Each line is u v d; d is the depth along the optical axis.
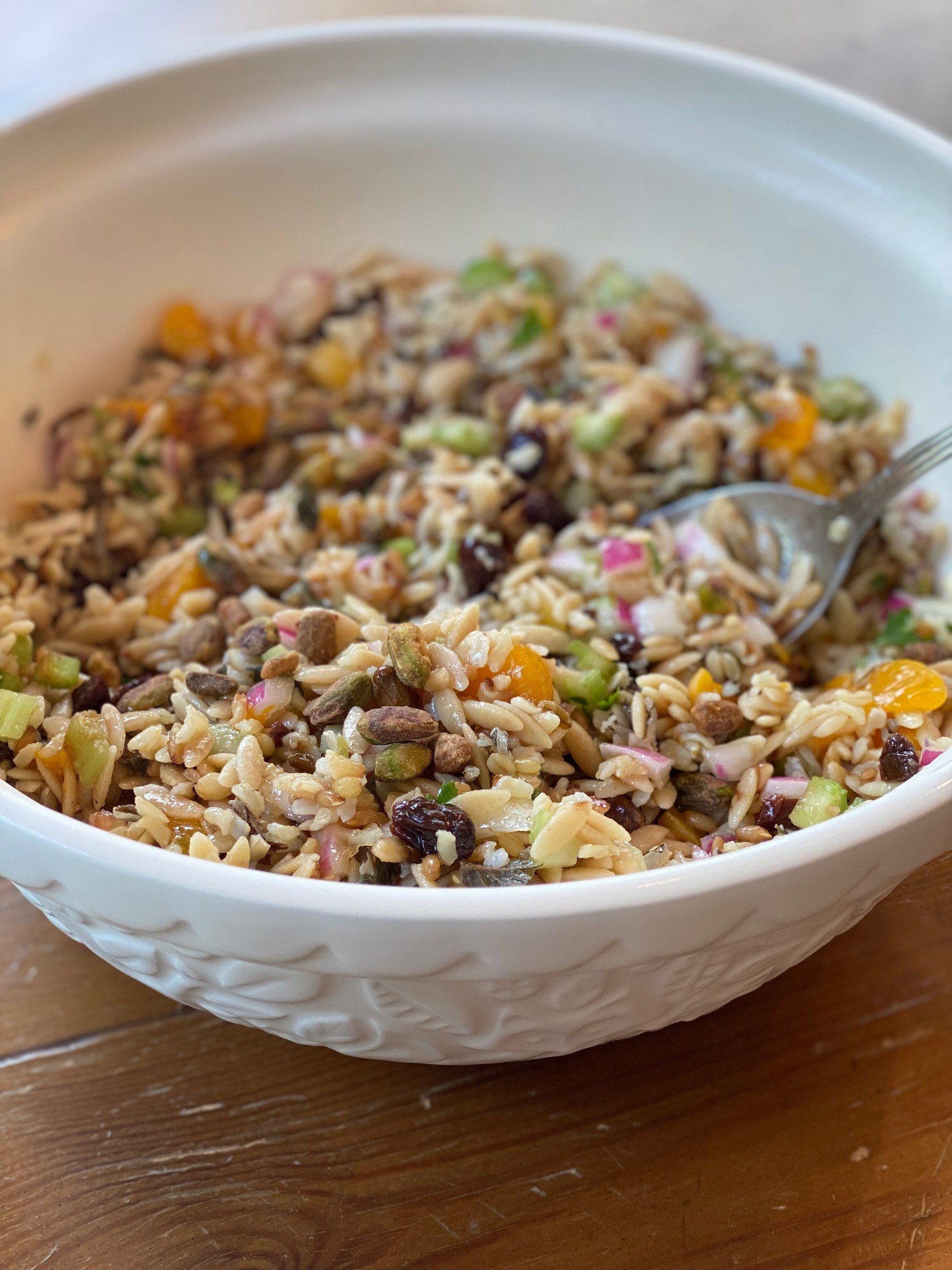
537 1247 0.26
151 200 0.39
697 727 0.30
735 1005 0.30
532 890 0.21
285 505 0.38
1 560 0.34
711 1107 0.28
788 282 0.39
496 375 0.42
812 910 0.22
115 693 0.31
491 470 0.38
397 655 0.28
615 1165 0.27
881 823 0.22
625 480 0.39
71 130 0.37
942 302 0.34
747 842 0.28
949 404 0.35
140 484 0.39
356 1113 0.28
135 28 0.54
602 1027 0.25
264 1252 0.26
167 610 0.35
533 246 0.42
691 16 0.55
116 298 0.39
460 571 0.35
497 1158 0.27
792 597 0.35
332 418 0.42
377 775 0.27
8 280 0.36
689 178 0.39
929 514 0.35
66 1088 0.28
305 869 0.26
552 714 0.29
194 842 0.25
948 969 0.30
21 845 0.23
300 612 0.31
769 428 0.38
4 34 0.53
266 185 0.40
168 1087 0.28
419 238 0.43
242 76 0.39
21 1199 0.27
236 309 0.42
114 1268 0.25
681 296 0.41
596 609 0.34
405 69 0.40
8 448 0.37
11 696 0.28
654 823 0.29
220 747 0.28
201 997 0.25
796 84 0.37
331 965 0.22
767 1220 0.26
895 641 0.34
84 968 0.31
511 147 0.40
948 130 0.51
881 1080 0.28
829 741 0.30
